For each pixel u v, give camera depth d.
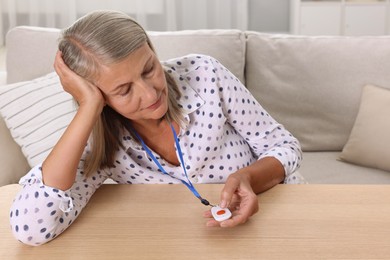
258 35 2.02
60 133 1.69
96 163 1.12
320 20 4.18
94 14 0.98
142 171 1.21
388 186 1.10
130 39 0.94
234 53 1.95
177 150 1.17
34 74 1.94
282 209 1.02
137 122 1.15
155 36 1.96
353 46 1.97
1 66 4.22
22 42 1.96
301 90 1.97
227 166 1.26
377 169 1.86
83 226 0.99
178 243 0.92
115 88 0.97
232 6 4.57
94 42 0.94
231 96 1.21
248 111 1.24
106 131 1.14
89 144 1.12
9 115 1.74
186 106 1.17
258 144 1.29
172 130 1.16
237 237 0.93
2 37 4.52
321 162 1.93
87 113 1.00
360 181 1.78
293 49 1.98
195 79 1.20
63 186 1.00
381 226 0.94
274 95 1.98
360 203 1.03
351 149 1.88
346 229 0.94
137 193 1.11
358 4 4.13
